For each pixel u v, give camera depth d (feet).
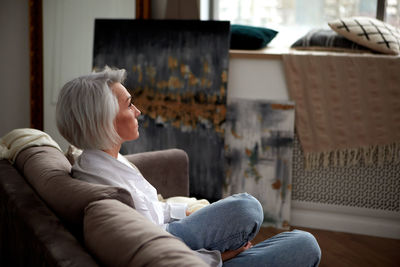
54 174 4.00
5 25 11.64
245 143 9.11
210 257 3.81
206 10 10.81
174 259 2.44
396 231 8.73
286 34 10.78
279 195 9.03
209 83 8.98
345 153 8.71
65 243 2.94
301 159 9.00
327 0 10.36
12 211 3.73
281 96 8.86
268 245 4.15
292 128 8.79
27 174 4.38
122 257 2.61
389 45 8.44
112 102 4.10
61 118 4.16
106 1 10.66
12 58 11.75
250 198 4.17
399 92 8.23
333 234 8.85
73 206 3.37
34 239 3.10
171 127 9.30
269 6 10.78
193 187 9.34
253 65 8.89
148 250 2.55
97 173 4.15
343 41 8.91
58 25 11.12
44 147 4.93
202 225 4.01
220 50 8.87
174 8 9.93
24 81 11.80
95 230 2.93
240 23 11.05
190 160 9.27
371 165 8.71
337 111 8.56
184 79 9.11
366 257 7.82
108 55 9.52
